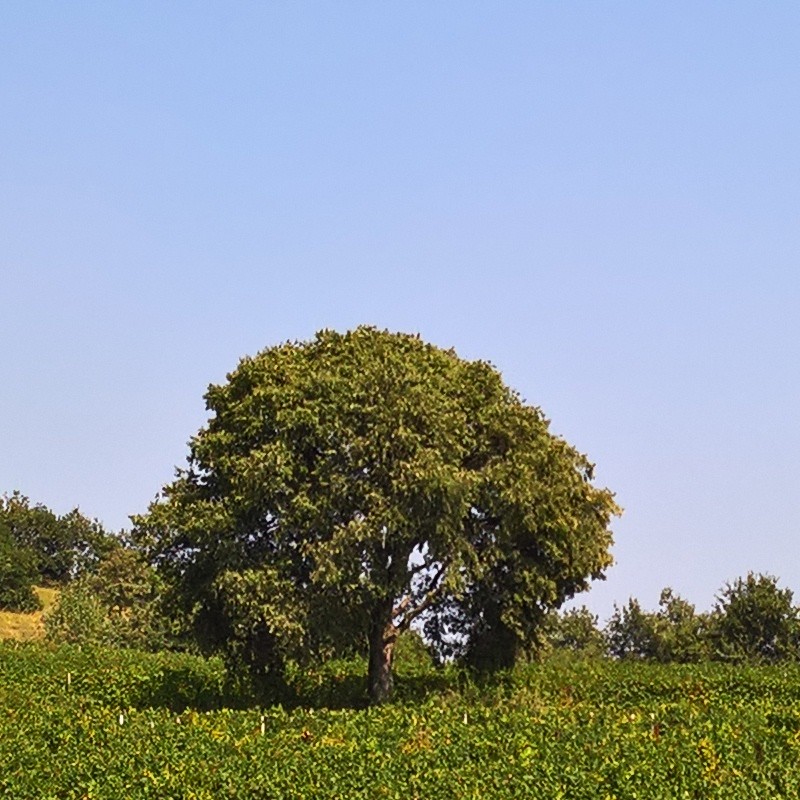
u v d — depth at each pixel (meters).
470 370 44.69
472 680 44.00
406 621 42.53
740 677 44.94
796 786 26.33
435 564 41.47
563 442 44.41
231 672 43.22
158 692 43.50
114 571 88.94
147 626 71.00
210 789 26.58
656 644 76.62
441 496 39.25
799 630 69.19
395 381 40.78
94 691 43.84
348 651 42.78
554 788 25.67
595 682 45.09
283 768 27.77
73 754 29.59
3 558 99.88
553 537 42.75
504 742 30.47
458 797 25.09
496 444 43.31
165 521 41.03
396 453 40.09
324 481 39.97
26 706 39.03
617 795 25.66
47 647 55.41
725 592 71.25
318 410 40.38
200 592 40.94
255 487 39.78
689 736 31.00
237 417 41.44
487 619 43.69
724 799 25.30
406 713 36.38
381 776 27.11
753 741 30.56
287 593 39.31
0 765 28.41
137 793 26.28
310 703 43.31
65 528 121.00
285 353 43.94
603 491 44.50
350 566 39.06
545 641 44.84
